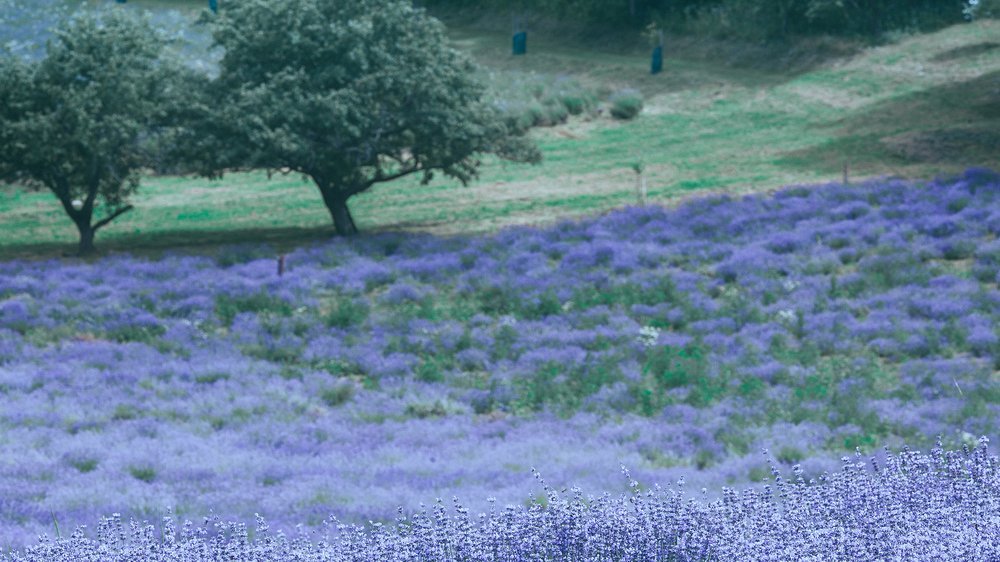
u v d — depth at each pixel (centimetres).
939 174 6212
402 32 5747
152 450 2708
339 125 5394
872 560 1069
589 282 4728
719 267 4800
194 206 7144
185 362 3875
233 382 3594
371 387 3612
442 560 1158
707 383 3350
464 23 13125
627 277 4781
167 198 7419
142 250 5797
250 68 5694
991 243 4678
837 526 1142
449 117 5512
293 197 7325
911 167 6712
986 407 2916
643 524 1174
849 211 5472
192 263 5300
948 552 1040
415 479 2294
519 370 3694
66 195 5616
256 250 5491
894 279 4469
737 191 6481
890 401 3091
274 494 2167
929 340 3709
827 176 6712
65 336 4228
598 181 7231
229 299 4600
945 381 3256
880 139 7431
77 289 4834
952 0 10025
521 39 11238
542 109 9200
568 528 1172
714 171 7219
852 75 9294
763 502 1234
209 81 5756
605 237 5466
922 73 8956
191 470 2459
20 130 5119
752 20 10600
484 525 1195
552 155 8244
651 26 11062
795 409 3020
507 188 7194
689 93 9612
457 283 4869
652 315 4312
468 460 2581
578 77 10394
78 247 5819
